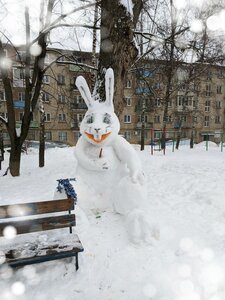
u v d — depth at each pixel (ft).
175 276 6.77
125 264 7.22
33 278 6.70
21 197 13.29
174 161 26.08
